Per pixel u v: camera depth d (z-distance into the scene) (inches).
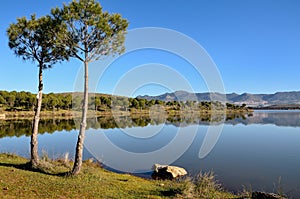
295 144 1165.1
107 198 350.3
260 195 388.8
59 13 435.2
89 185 401.1
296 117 3240.7
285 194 503.8
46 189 349.7
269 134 1541.6
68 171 451.8
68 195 338.0
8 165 487.5
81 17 431.5
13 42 480.7
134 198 364.2
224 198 401.7
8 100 3105.3
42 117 2751.0
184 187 418.6
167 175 625.0
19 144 1079.0
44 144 1115.9
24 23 476.4
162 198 376.2
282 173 668.7
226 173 670.5
